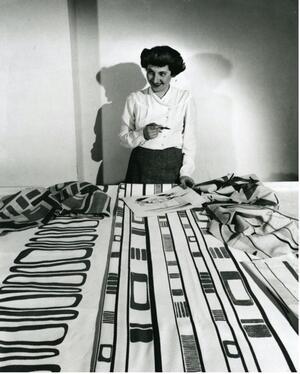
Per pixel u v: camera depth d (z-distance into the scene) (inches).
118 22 135.7
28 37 130.7
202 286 46.4
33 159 141.9
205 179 151.5
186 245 58.4
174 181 108.2
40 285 46.8
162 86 101.5
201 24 137.4
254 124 146.9
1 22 129.0
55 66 133.7
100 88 140.1
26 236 61.9
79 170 145.2
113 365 33.6
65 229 64.7
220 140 148.1
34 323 39.3
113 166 145.4
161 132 104.6
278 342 36.3
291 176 151.6
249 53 140.3
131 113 106.2
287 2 135.3
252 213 65.2
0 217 67.3
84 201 71.7
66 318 39.9
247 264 51.8
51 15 129.2
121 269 50.3
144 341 36.8
